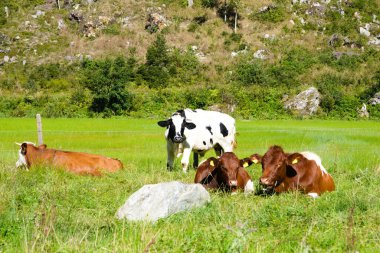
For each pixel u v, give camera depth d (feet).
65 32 267.80
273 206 27.86
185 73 218.38
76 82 214.90
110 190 36.24
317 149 72.33
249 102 189.98
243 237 18.74
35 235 20.51
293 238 21.59
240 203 30.45
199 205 28.45
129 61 223.92
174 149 52.80
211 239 20.44
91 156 46.11
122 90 184.75
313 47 244.63
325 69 220.84
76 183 38.58
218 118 55.62
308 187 34.06
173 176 43.96
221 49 241.96
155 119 167.84
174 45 245.45
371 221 24.99
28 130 112.37
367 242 21.40
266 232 23.25
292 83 208.13
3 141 88.02
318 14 270.26
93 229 23.98
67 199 31.91
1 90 209.26
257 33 256.11
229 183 34.50
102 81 182.91
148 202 27.20
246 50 239.09
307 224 24.07
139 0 287.69
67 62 236.84
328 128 125.29
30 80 214.07
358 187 35.50
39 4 296.10
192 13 276.21
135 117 180.24
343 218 25.32
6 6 289.74
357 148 75.20
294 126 133.90
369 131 111.34
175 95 194.08
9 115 182.70
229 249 18.37
